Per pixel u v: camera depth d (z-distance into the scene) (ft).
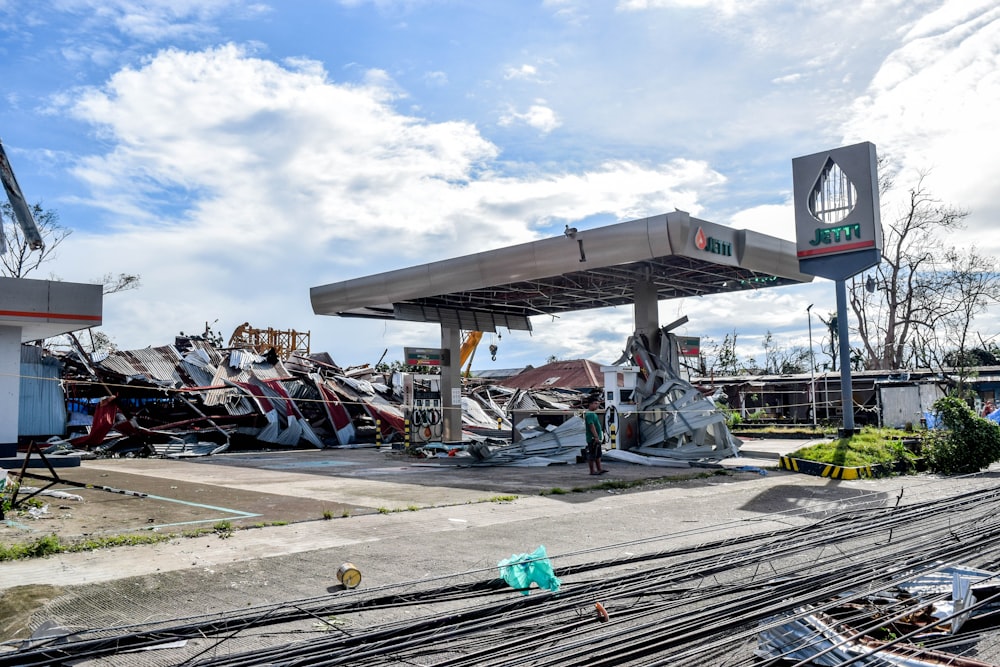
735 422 115.85
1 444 56.24
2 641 16.14
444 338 85.76
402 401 102.94
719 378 147.84
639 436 66.59
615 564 23.58
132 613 18.26
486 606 18.58
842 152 61.77
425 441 79.51
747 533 29.37
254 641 16.38
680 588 20.56
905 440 60.13
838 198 62.08
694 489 44.11
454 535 28.66
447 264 70.13
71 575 21.89
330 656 15.25
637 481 46.55
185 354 98.63
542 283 75.51
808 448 58.44
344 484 46.37
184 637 16.40
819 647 15.25
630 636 16.40
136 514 33.40
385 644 15.97
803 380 135.23
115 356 92.32
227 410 85.46
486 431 98.78
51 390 76.28
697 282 76.89
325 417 91.91
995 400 116.57
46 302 55.52
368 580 21.63
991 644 16.25
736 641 16.21
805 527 29.96
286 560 24.09
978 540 25.90
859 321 154.81
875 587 19.98
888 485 46.83
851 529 29.17
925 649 15.38
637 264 67.41
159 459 70.23
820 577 20.90
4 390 56.13
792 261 68.95
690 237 56.29
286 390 92.07
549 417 104.22
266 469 58.03
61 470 56.08
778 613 17.78
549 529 30.19
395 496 40.06
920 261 147.64
